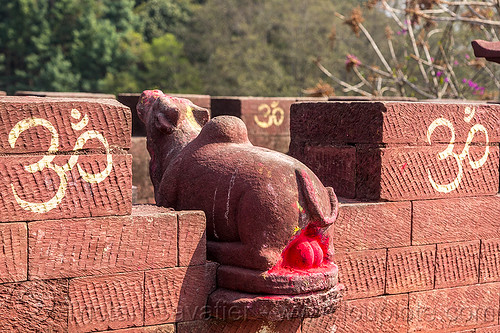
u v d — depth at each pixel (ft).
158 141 12.68
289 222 9.95
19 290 9.05
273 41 104.17
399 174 12.61
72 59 112.57
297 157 14.46
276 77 95.61
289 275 9.86
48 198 9.16
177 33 116.16
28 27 109.40
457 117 13.23
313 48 93.97
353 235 12.17
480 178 13.65
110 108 9.57
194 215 10.16
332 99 23.41
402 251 12.74
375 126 12.45
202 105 25.77
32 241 9.08
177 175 10.96
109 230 9.57
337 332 12.03
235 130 10.97
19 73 108.06
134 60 110.93
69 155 9.30
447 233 13.25
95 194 9.47
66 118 9.26
